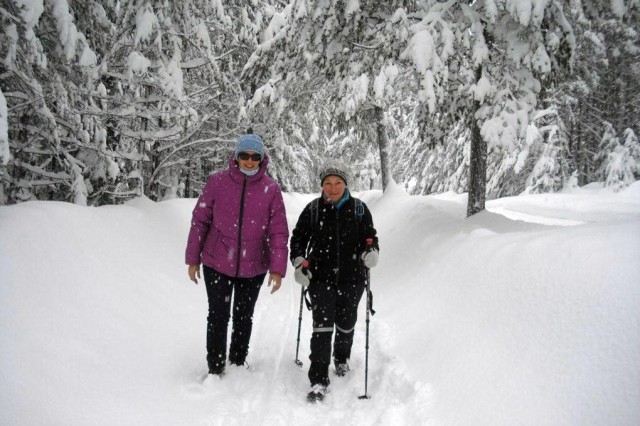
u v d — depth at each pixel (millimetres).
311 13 7113
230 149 11930
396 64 6652
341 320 3268
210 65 8344
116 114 7324
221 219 3102
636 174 16406
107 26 7500
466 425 2398
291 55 8078
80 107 6777
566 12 7246
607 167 16109
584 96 16359
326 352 3025
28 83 5207
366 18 7137
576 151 19344
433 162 20078
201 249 3166
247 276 3154
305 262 3129
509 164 16422
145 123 8859
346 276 3193
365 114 13945
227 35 10164
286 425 2611
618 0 6449
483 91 5766
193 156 11969
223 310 3121
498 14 5832
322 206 3227
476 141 6957
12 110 5863
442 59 5672
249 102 8844
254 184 3129
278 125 11023
